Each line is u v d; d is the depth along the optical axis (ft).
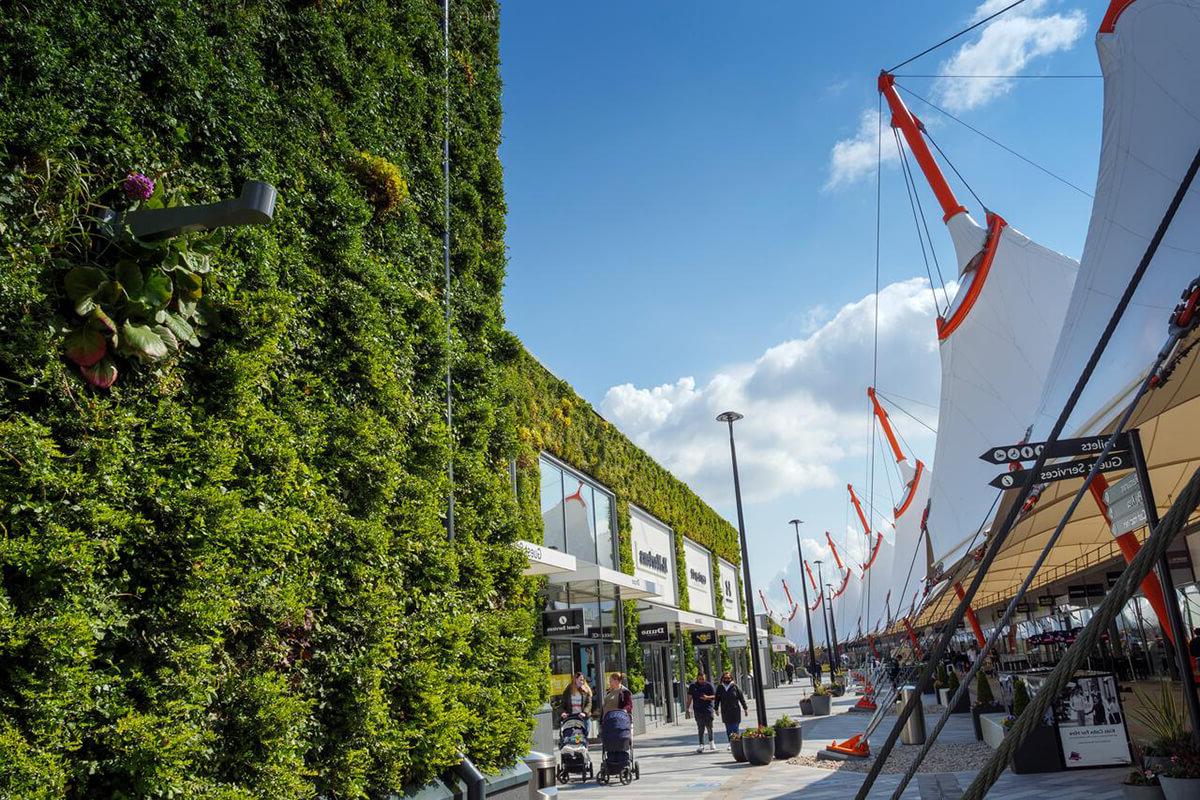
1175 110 29.27
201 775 15.49
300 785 17.65
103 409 14.49
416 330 27.32
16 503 12.73
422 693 23.13
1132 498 27.32
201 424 16.58
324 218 22.75
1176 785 24.54
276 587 18.04
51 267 14.17
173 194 16.88
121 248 15.21
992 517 43.91
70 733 12.87
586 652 79.25
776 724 54.60
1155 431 36.91
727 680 61.67
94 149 15.60
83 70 15.74
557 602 73.92
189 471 15.89
